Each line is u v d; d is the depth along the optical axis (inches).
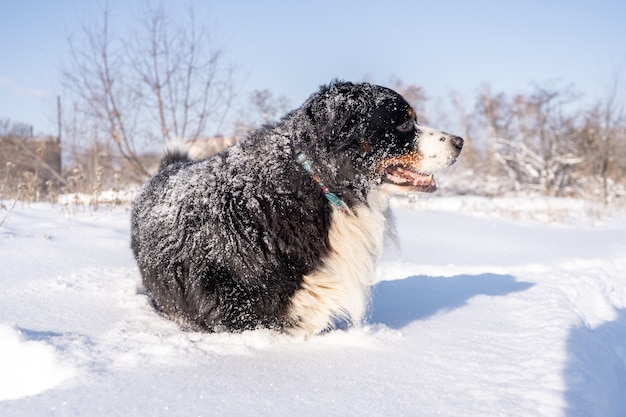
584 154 901.2
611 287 230.1
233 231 120.3
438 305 166.6
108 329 127.4
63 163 519.5
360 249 127.5
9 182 369.7
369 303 151.7
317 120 123.5
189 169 139.6
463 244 315.9
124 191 391.5
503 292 188.7
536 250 313.3
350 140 123.3
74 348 109.5
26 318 132.0
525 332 136.9
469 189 847.7
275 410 85.4
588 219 546.0
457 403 91.1
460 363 111.4
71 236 232.4
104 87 446.9
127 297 154.4
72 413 82.6
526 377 104.3
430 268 238.1
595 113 912.3
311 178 122.6
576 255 297.3
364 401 90.3
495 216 519.5
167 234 128.8
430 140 130.6
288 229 120.5
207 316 122.7
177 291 126.2
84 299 151.1
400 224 367.9
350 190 125.2
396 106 129.3
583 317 172.2
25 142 533.6
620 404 113.3
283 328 124.0
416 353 117.0
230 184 124.8
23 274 173.6
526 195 841.5
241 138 136.7
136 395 89.4
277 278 120.6
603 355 130.9
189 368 102.1
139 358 105.9
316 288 123.4
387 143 127.8
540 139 925.8
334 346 119.8
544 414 87.5
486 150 1061.8
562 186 905.5
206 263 121.8
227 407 85.9
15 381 104.7
